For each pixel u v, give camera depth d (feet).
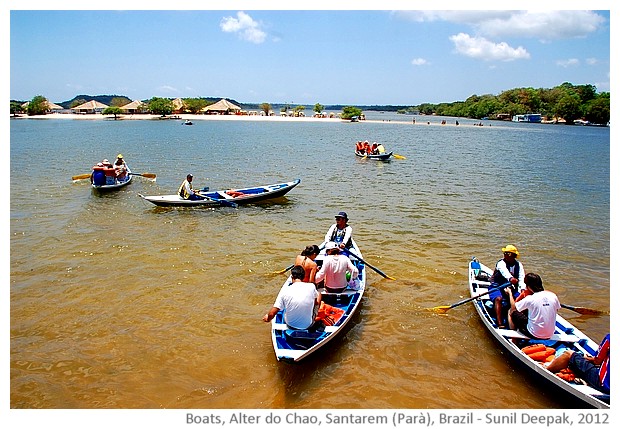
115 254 41.78
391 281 36.86
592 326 30.17
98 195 68.13
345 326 28.68
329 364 25.25
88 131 220.43
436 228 53.01
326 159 120.26
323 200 67.97
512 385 23.61
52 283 34.96
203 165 104.78
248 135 209.26
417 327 29.50
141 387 22.94
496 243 47.50
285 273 37.81
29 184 75.66
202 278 36.47
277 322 26.35
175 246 44.34
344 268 30.42
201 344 26.86
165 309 31.07
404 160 122.42
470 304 32.89
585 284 36.94
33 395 22.15
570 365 22.13
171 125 291.38
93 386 22.97
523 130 309.83
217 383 23.38
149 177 82.17
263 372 24.32
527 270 39.91
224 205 61.72
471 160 125.39
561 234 51.44
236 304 32.04
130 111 428.15
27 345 26.48
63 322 29.12
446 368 25.09
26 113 427.33
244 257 41.55
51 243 44.62
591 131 324.60
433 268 39.78
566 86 532.73
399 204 66.08
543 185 86.22
